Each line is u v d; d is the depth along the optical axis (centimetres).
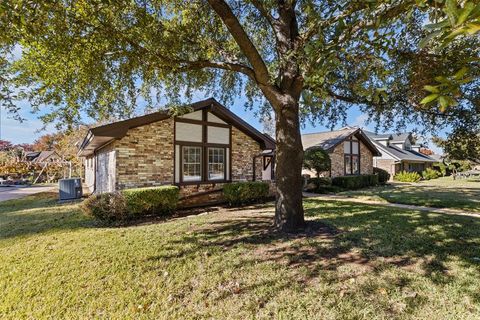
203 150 1062
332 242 440
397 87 457
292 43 454
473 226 553
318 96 256
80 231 571
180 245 446
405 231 510
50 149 3566
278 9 501
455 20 95
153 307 273
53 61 429
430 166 3266
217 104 1062
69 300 293
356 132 2031
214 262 371
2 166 2448
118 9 400
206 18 541
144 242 468
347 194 1308
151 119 897
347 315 247
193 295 291
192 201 966
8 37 302
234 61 534
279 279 316
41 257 412
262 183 1041
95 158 1338
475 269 336
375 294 280
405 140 3019
